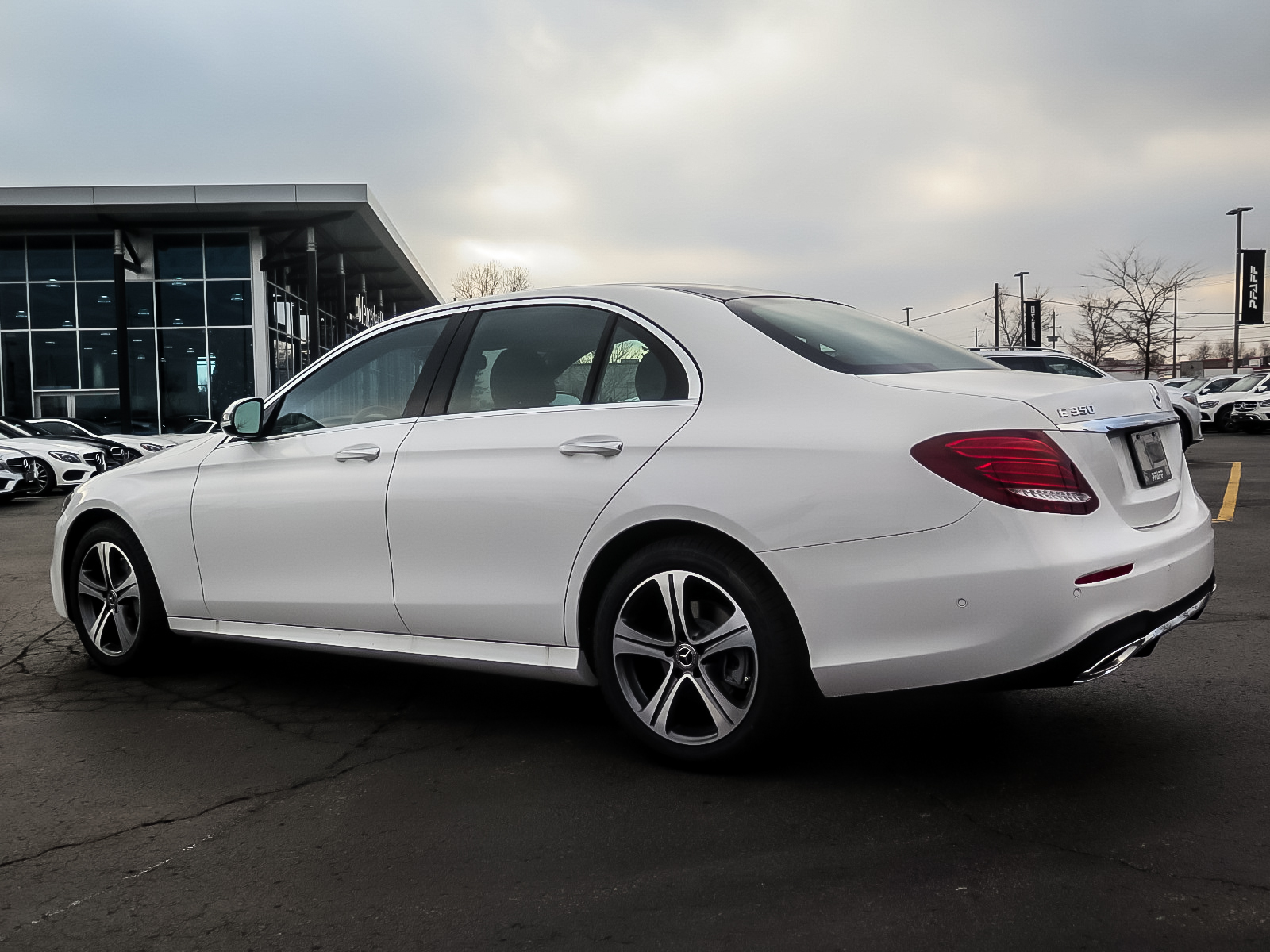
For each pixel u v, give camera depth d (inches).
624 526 131.5
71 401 1114.7
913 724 149.0
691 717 134.0
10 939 94.0
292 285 1253.1
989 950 87.2
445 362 157.1
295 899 100.8
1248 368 3250.5
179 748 148.0
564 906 97.7
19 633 230.2
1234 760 130.0
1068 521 113.2
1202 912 92.1
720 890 99.8
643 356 138.6
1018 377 131.7
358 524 156.5
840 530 117.8
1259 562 275.9
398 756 142.5
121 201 1015.0
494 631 144.7
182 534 179.0
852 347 137.1
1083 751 135.1
